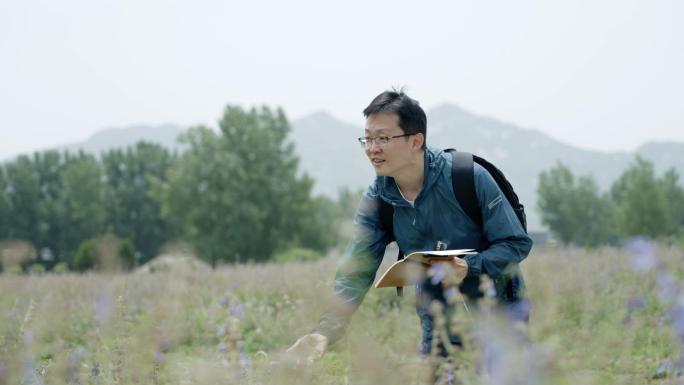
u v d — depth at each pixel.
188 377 2.95
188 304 7.17
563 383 1.98
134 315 6.71
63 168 90.44
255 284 9.05
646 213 59.19
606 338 2.46
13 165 84.19
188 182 58.53
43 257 83.44
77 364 3.63
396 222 3.59
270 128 61.06
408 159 3.36
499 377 1.91
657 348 4.14
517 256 3.33
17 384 2.99
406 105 3.31
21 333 3.94
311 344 3.25
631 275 7.93
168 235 89.88
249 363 2.75
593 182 85.19
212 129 60.56
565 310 5.52
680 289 2.10
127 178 93.25
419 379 2.32
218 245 56.81
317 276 7.79
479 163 3.52
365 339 2.17
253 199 58.78
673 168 69.00
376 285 3.24
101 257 11.08
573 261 10.35
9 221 81.56
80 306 7.73
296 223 60.31
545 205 84.38
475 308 3.26
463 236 3.47
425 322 3.37
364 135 3.46
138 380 3.18
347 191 86.12
